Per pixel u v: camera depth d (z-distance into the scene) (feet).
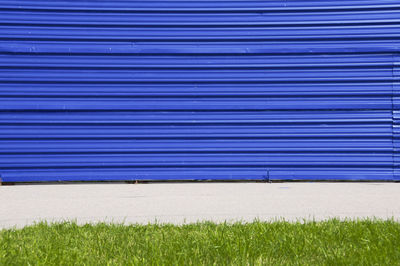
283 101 26.20
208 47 26.12
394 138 26.04
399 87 25.79
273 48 26.05
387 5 25.64
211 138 26.37
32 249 11.95
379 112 25.98
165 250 11.88
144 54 26.03
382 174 26.11
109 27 25.90
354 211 17.71
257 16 26.05
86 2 25.76
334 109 26.09
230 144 26.37
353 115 26.08
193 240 12.69
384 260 10.80
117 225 14.64
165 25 26.02
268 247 12.00
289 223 14.40
